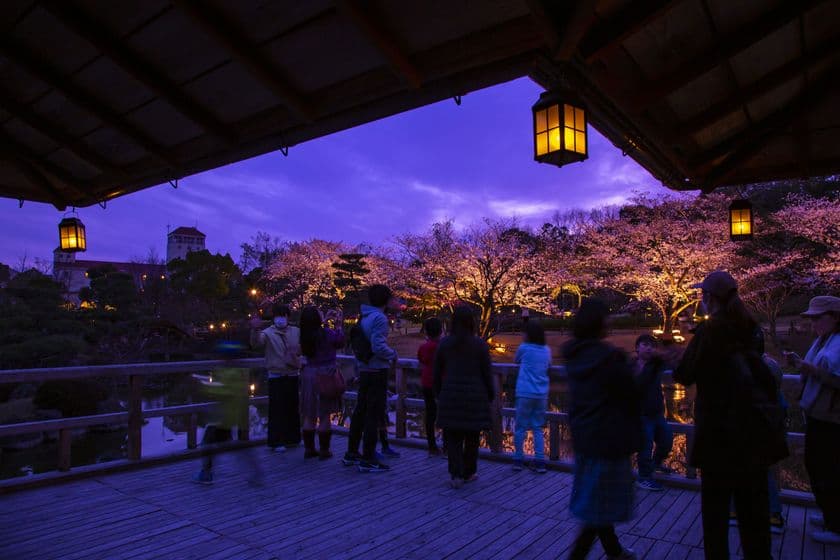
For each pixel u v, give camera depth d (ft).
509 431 31.91
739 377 7.41
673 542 10.50
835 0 9.99
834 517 9.98
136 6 10.25
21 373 13.34
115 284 74.28
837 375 9.50
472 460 14.60
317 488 14.03
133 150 15.94
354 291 92.58
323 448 16.96
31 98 13.89
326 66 11.23
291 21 10.11
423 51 10.24
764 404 7.38
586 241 78.07
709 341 7.55
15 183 18.61
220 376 14.35
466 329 14.02
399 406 19.58
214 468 15.92
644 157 14.82
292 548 10.34
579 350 8.34
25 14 10.73
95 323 71.36
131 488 14.01
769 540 7.49
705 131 14.55
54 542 10.55
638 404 7.95
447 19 9.40
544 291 74.74
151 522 11.64
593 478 7.95
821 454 10.06
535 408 15.53
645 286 73.36
